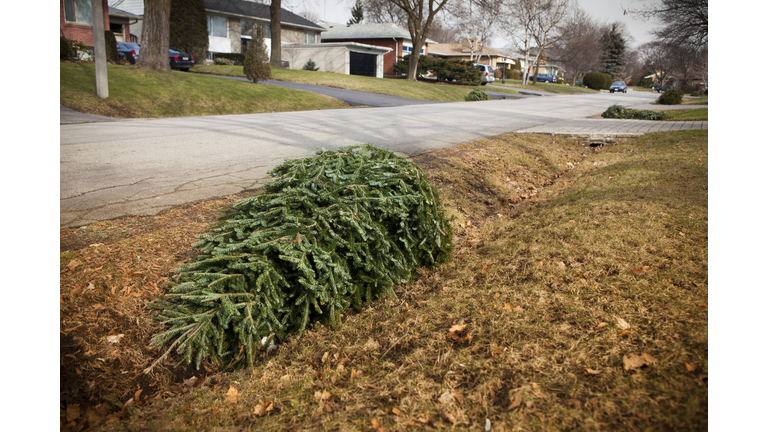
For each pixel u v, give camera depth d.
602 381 2.00
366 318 3.12
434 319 2.86
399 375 2.35
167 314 2.89
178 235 4.05
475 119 14.13
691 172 5.68
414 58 34.34
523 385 2.06
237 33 37.41
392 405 2.12
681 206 4.27
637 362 2.07
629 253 3.32
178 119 12.24
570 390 1.97
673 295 2.66
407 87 27.73
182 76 17.06
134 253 3.67
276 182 3.57
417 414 2.02
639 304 2.60
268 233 3.02
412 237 3.62
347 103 18.81
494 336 2.51
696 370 1.95
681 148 7.65
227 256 2.86
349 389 2.32
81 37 23.19
